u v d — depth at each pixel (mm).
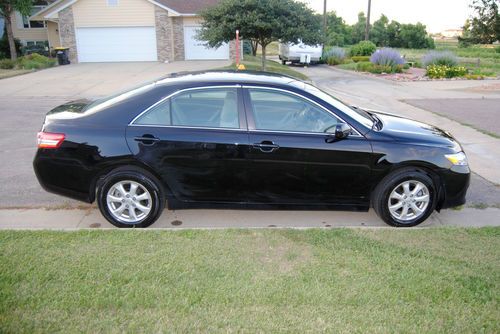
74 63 28031
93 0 27406
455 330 3014
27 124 10078
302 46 30500
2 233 4309
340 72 26203
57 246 4055
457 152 4875
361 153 4641
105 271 3613
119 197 4684
